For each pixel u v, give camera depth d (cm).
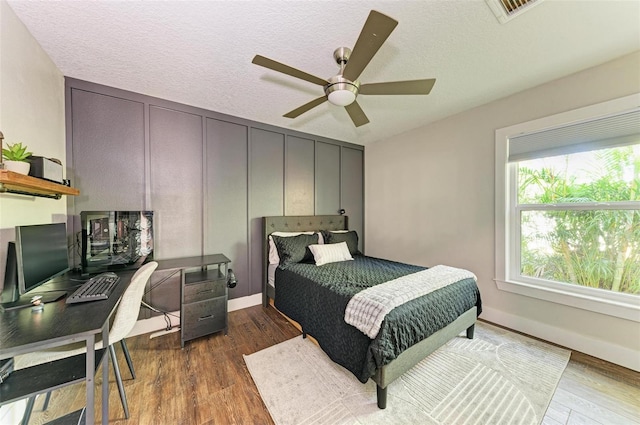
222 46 170
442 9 139
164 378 175
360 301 165
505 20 147
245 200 307
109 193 226
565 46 172
